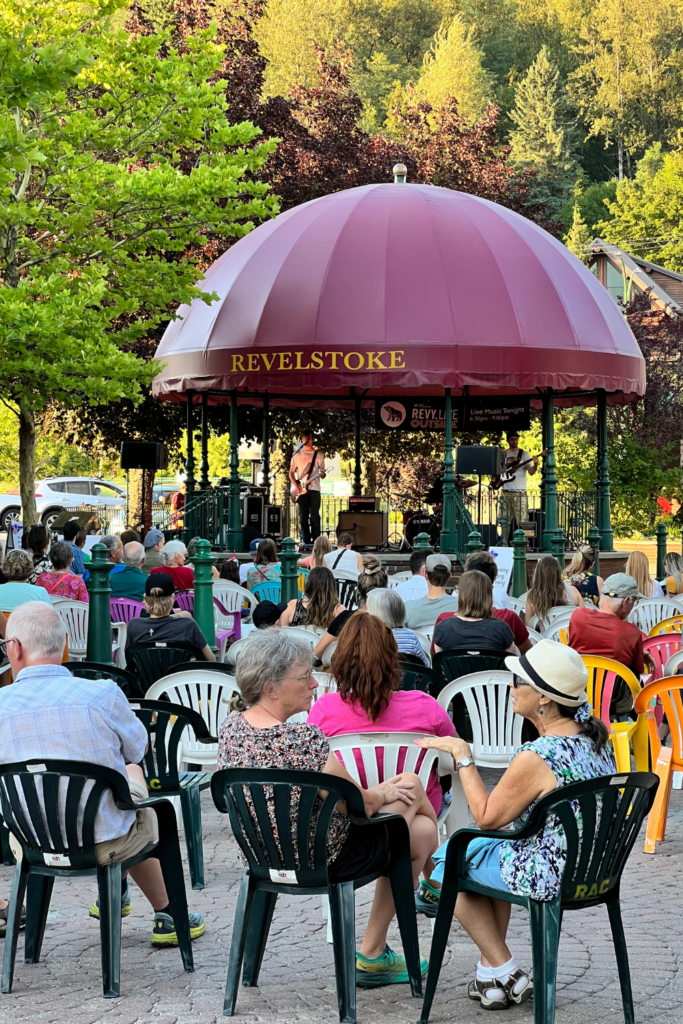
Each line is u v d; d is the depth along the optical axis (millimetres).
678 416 32875
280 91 76875
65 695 4805
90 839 4719
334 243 19500
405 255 19219
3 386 16391
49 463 48312
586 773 4359
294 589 12648
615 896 4461
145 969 5082
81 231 16609
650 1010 4559
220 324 19797
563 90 85688
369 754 5164
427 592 10484
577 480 33000
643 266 52375
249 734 4598
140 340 25766
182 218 17766
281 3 83688
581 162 87500
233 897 6273
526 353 18938
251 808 4543
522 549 15703
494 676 7023
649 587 11586
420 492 33469
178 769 6688
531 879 4254
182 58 17312
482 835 4379
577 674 4410
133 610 10969
